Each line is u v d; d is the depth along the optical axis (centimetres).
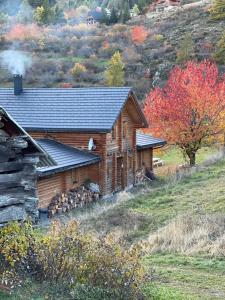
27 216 1177
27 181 1171
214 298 1217
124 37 9156
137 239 1858
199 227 1791
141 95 6644
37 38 9538
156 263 1545
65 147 3189
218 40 7994
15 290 1092
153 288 1213
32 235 1197
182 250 1662
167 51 8062
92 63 8031
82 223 2122
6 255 1141
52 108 3394
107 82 7038
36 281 1159
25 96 3575
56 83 7288
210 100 3519
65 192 2922
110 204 2689
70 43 9162
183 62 7369
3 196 1140
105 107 3269
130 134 3612
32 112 3397
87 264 1166
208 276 1409
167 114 3588
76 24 11431
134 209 2277
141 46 8531
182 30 8912
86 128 3123
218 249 1605
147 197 2516
